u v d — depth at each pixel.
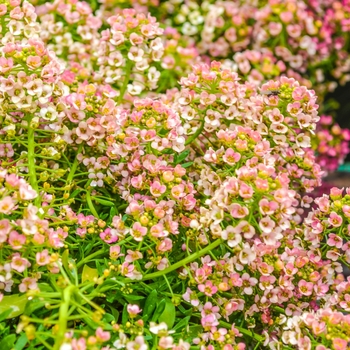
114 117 0.36
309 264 0.36
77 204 0.38
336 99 0.62
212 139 0.39
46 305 0.32
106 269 0.33
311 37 0.49
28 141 0.35
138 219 0.34
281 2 0.48
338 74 0.54
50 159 0.37
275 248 0.35
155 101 0.36
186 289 0.35
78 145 0.37
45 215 0.34
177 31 0.50
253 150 0.35
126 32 0.39
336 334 0.33
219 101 0.37
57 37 0.43
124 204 0.37
